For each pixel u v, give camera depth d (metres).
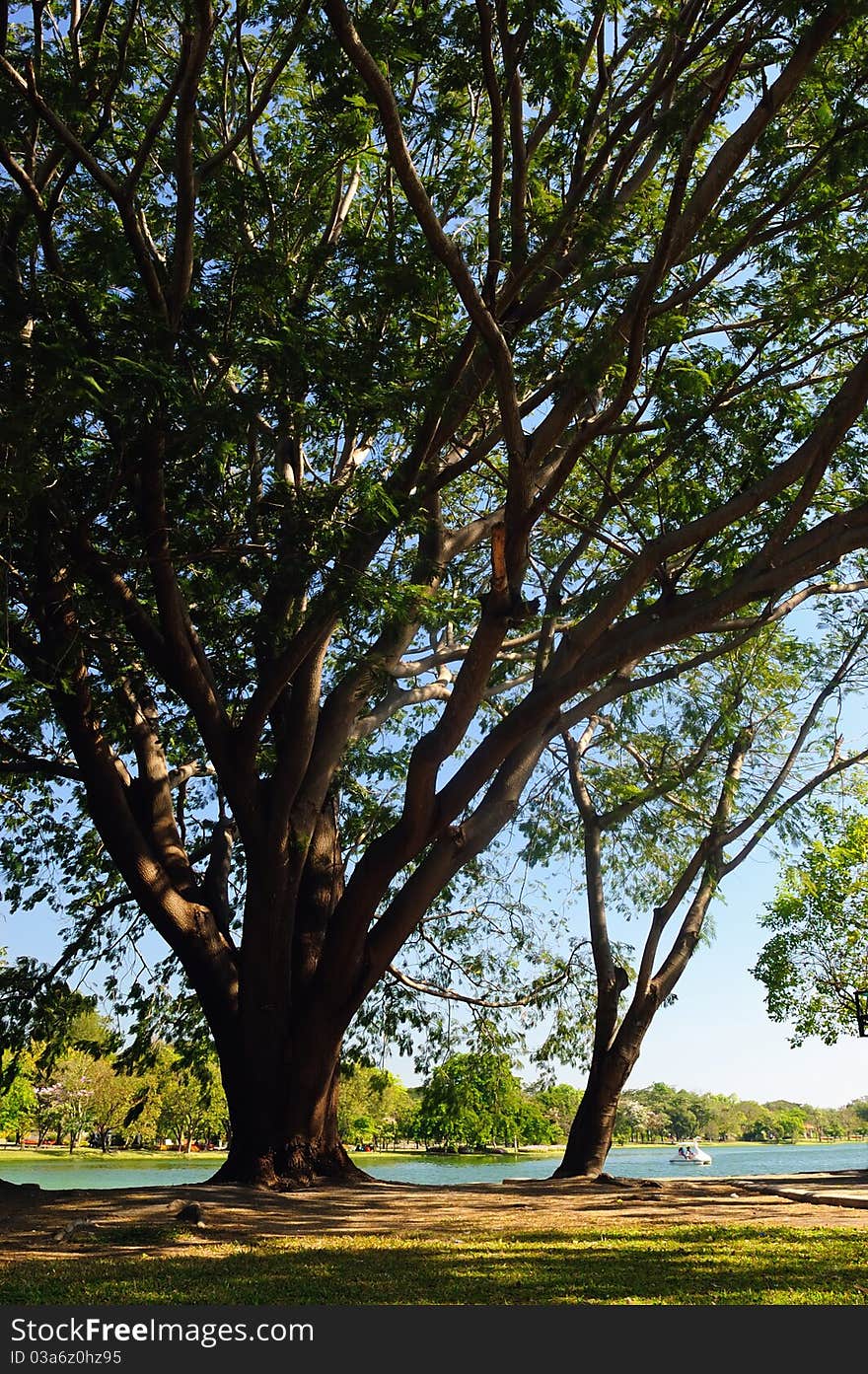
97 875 21.53
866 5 10.34
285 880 16.02
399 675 18.48
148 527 13.46
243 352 12.21
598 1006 20.59
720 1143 136.88
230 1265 8.88
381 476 15.35
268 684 15.00
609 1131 19.94
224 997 16.06
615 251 12.62
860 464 15.56
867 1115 163.88
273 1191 14.83
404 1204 14.05
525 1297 7.40
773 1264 8.84
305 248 16.08
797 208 13.70
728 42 12.23
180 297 12.79
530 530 12.70
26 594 14.22
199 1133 56.62
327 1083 15.93
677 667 17.23
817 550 13.09
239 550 13.70
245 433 13.45
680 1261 9.05
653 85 13.41
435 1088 23.06
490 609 13.16
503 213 14.44
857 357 16.42
